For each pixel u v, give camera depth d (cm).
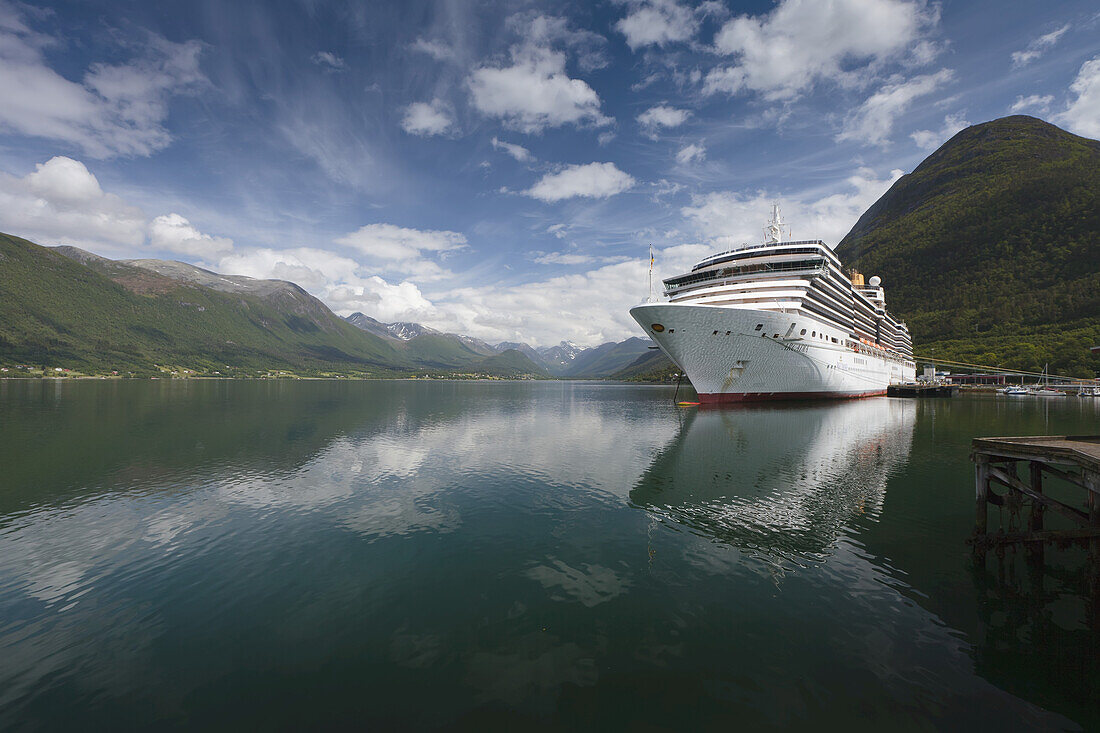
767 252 5709
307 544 1470
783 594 1116
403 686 794
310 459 2817
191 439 3519
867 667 838
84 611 1061
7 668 850
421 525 1650
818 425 4244
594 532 1568
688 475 2373
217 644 928
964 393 10744
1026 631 943
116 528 1611
